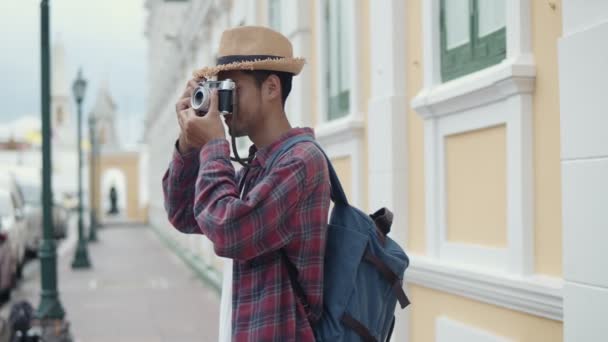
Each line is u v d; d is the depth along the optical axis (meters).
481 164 4.38
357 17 6.32
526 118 3.88
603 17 3.10
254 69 2.66
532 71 3.82
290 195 2.46
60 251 24.89
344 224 2.66
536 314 3.80
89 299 12.92
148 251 24.64
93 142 31.42
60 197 55.53
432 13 4.97
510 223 4.02
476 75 4.35
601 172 3.09
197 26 16.80
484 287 4.23
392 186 5.40
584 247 3.20
